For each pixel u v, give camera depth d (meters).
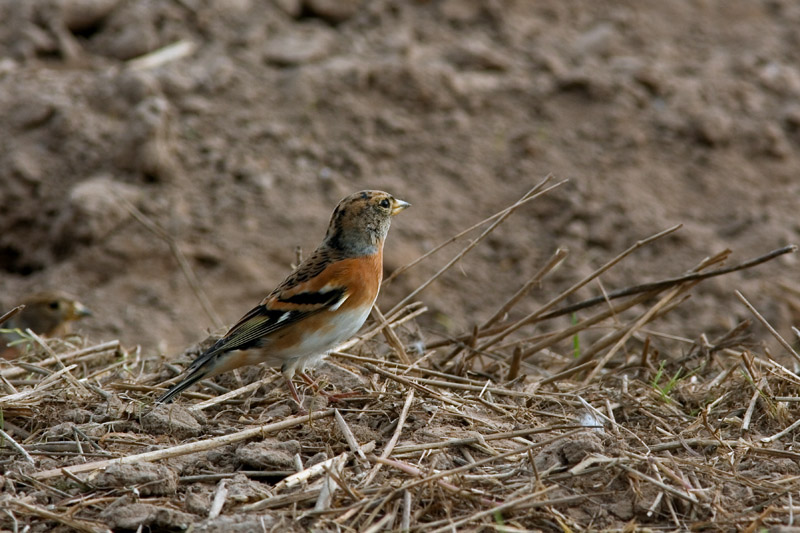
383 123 16.81
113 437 7.80
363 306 8.67
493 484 7.01
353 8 19.28
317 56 17.89
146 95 16.23
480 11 19.50
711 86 18.03
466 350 10.00
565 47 18.94
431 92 17.20
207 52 17.78
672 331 13.44
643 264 15.01
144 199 15.25
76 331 13.13
